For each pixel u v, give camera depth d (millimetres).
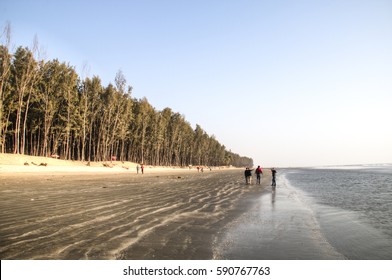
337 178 51938
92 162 62844
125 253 5992
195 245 6680
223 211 11836
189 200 15180
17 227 7949
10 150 62906
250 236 7672
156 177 40594
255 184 30531
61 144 69062
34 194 15578
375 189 26734
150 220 9453
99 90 69125
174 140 112562
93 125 73688
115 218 9602
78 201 13391
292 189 25125
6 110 49500
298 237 7715
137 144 90438
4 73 44688
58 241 6688
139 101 88750
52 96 57250
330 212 12797
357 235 8398
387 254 6594
